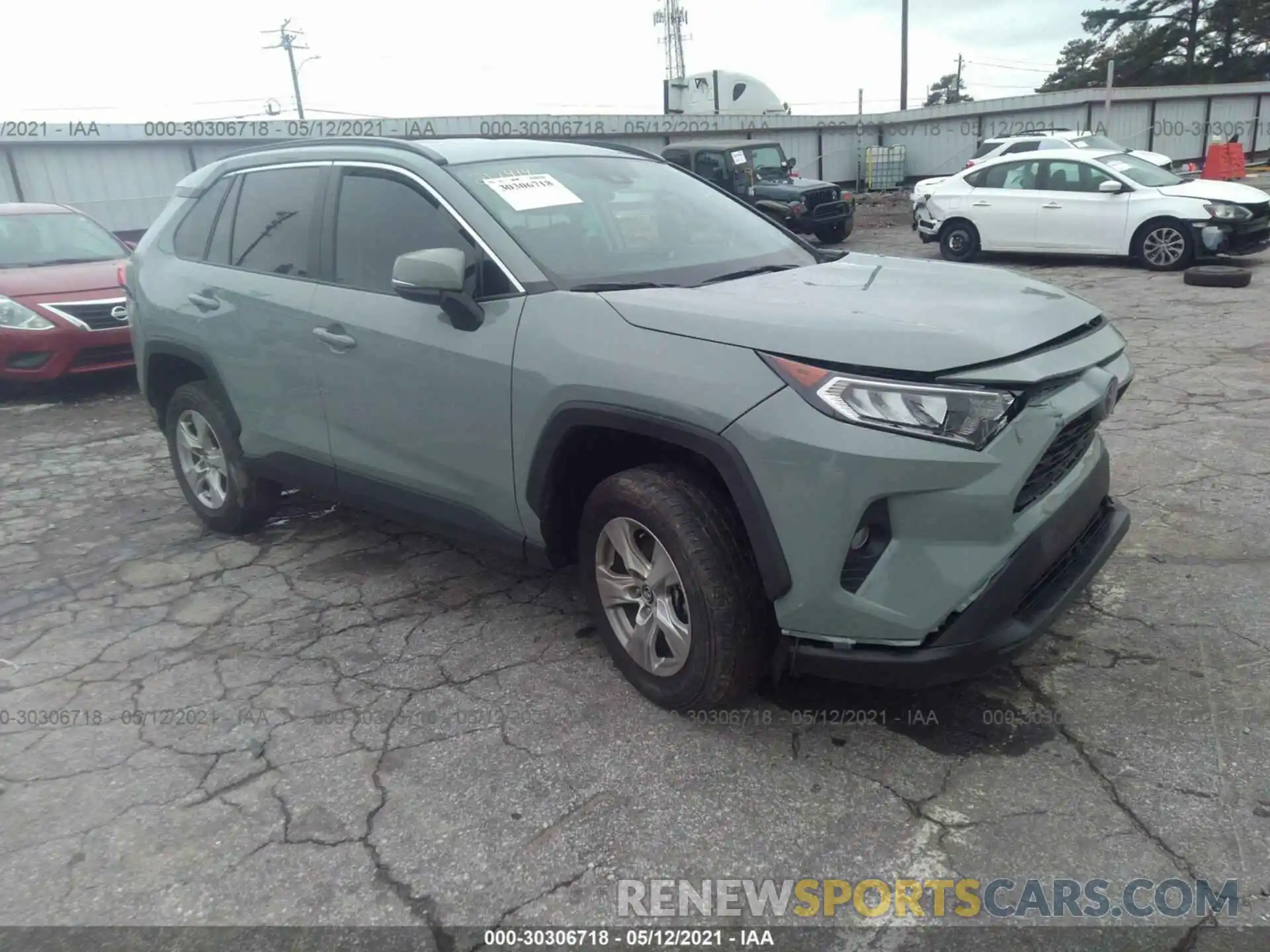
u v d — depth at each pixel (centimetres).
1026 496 260
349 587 412
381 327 350
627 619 312
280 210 411
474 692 322
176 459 490
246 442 437
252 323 406
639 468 291
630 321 286
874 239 1900
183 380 486
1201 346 753
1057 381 258
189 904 234
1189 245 1162
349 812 264
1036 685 306
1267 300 934
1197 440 526
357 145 386
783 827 250
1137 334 817
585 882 235
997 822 247
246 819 264
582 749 287
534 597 393
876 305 280
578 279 319
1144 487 464
